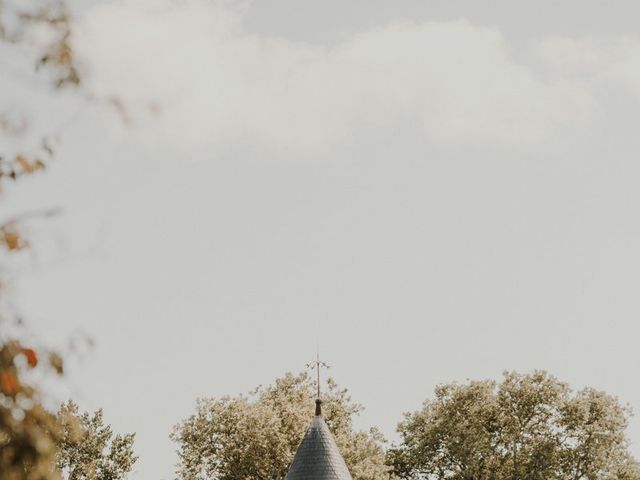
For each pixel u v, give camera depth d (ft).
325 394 171.01
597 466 175.83
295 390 167.43
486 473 181.98
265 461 150.61
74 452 176.55
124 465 185.57
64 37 18.06
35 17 18.17
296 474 109.40
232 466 153.89
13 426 17.79
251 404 163.43
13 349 17.42
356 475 151.84
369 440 172.55
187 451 159.22
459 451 180.24
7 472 17.92
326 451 110.73
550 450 177.27
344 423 168.25
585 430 180.65
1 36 18.12
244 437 155.02
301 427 155.43
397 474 194.08
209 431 157.99
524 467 176.86
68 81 17.78
